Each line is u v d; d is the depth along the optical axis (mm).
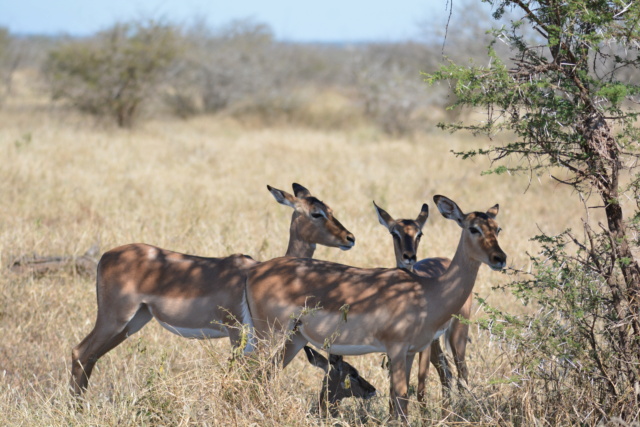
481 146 40594
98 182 29031
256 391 10758
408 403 12469
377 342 11352
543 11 10383
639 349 10172
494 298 17156
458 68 10016
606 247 10484
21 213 23703
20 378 13680
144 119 52125
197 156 37125
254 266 12305
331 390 12086
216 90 65125
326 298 11438
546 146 10492
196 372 11125
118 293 12758
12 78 79688
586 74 10070
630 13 9594
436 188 30906
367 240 21328
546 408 10398
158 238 20984
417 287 11344
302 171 34250
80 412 11727
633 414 9875
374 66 61406
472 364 13109
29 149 34969
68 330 15828
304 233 14531
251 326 12133
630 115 10094
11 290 16969
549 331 10422
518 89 10047
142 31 50094
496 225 11023
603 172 10406
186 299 12602
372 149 43375
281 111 65500
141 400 11039
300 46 97938
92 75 48688
